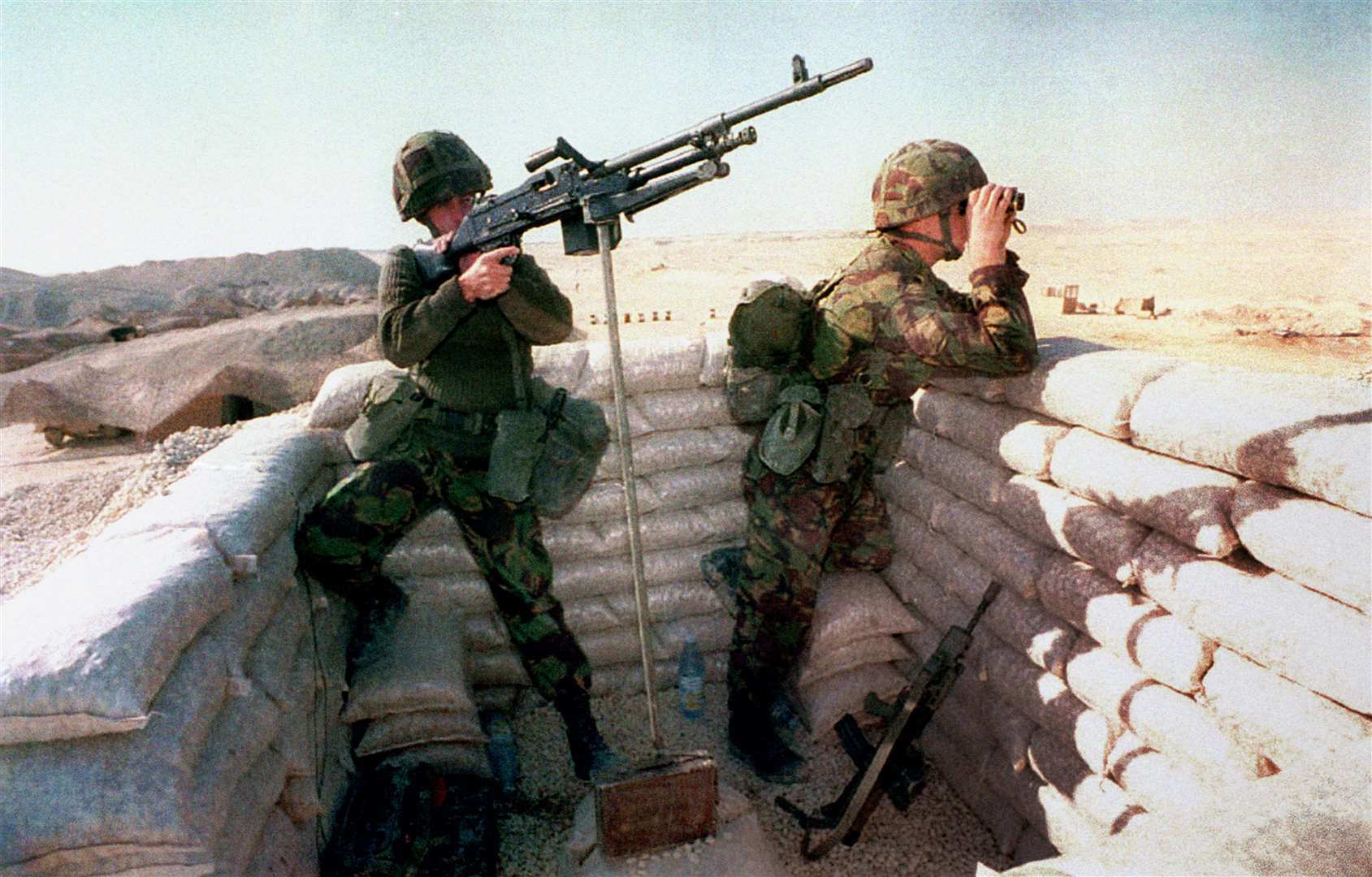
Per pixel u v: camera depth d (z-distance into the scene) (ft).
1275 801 3.24
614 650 11.41
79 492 21.95
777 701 10.80
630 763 8.14
